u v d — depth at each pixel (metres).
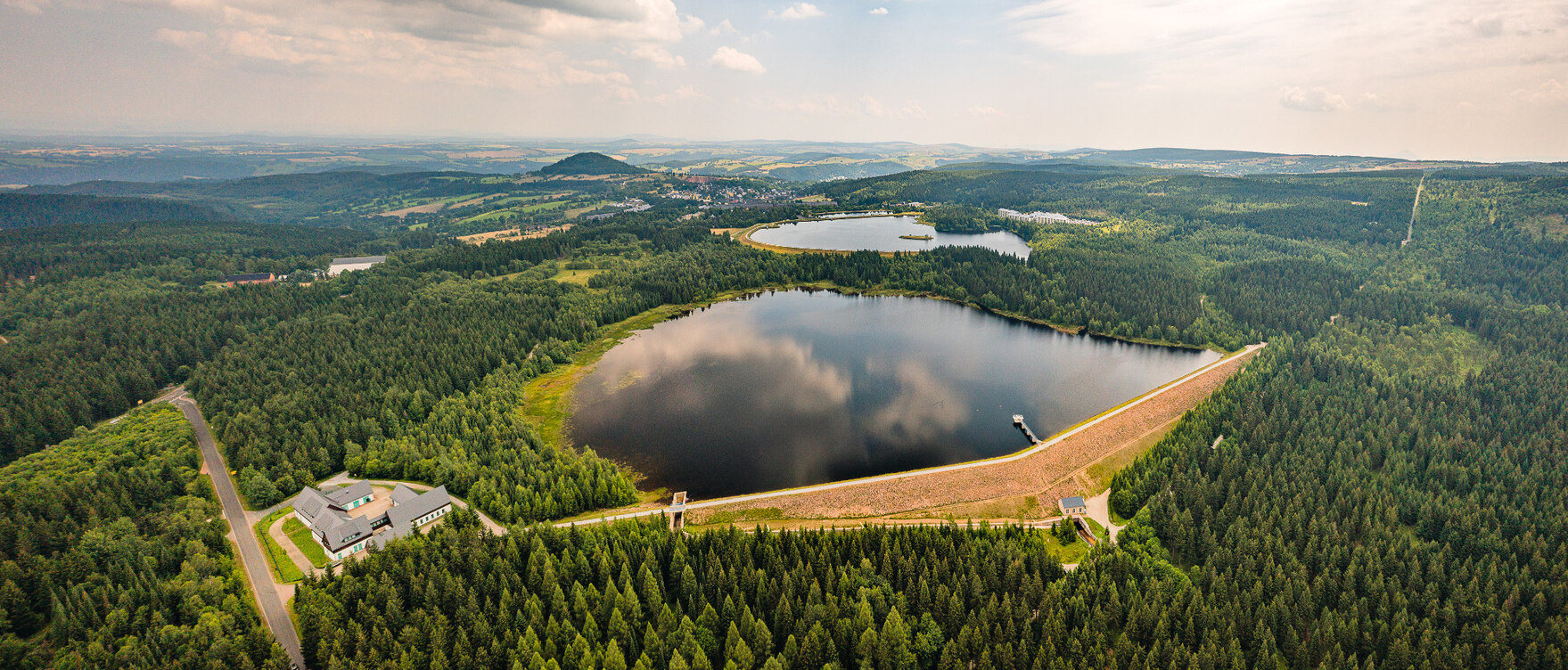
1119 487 176.25
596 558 134.38
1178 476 166.75
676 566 132.38
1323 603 128.50
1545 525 148.88
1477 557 145.12
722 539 144.00
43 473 174.12
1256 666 111.50
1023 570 130.25
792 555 137.62
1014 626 117.19
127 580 130.75
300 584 133.75
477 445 193.38
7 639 117.69
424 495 164.25
